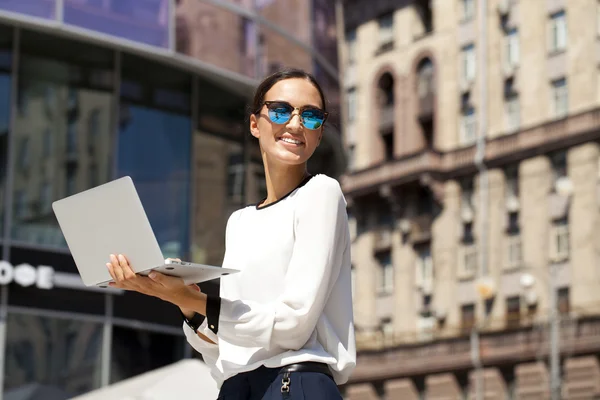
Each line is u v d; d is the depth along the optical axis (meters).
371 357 48.81
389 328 49.34
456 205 47.78
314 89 3.14
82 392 16.23
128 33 16.39
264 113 3.13
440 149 48.56
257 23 17.92
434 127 49.12
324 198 3.02
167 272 2.92
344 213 3.06
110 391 10.32
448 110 48.72
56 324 16.27
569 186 43.38
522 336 43.50
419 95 50.00
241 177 18.48
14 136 16.67
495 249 45.81
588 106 43.56
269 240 3.04
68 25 15.90
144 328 16.98
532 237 44.53
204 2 17.19
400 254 49.47
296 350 2.93
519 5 46.56
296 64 18.48
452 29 49.00
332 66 19.75
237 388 2.96
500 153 46.16
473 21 48.22
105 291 16.70
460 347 45.56
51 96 17.05
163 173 17.77
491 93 47.16
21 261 16.25
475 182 47.16
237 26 17.58
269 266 3.01
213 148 18.30
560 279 43.28
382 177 50.16
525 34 46.16
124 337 16.75
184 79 18.19
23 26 15.96
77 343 16.36
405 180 49.03
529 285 41.44
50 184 16.81
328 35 19.73
